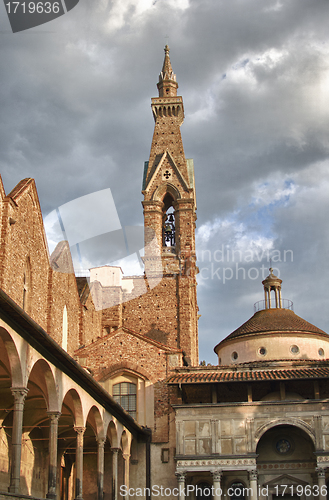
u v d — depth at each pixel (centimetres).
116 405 3619
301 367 4497
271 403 4191
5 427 3056
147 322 5831
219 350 5578
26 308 3800
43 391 2859
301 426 4116
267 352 5075
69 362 2731
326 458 4012
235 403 4225
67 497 4325
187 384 4347
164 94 7094
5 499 1983
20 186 3756
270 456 4456
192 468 4103
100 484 3434
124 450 4244
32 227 3916
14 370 2270
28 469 3588
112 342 4925
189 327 5762
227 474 4406
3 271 3331
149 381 4781
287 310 5541
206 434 4175
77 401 3109
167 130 6850
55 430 2678
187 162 6931
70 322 4816
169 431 4619
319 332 5197
